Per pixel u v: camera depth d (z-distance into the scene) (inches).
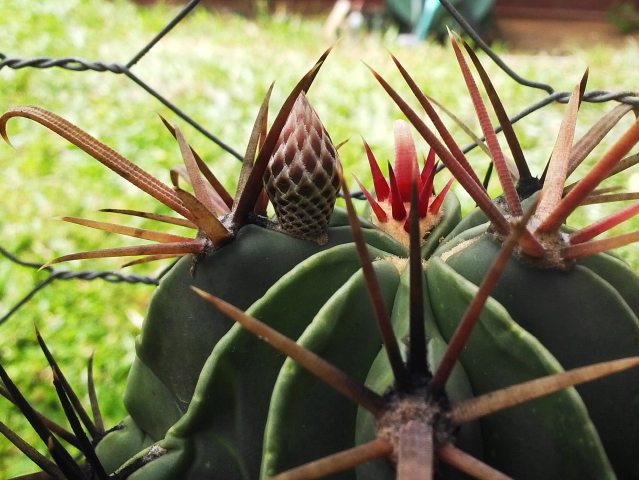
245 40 36.0
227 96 28.5
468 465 4.2
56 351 17.1
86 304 18.5
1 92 28.5
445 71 30.7
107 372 16.6
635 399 5.4
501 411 5.1
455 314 5.2
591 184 4.9
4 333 17.5
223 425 5.9
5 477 13.6
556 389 4.2
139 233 6.2
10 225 21.2
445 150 5.0
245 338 5.6
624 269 5.7
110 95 28.8
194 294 6.0
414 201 4.1
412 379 4.6
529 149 23.2
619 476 5.6
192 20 38.6
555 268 5.3
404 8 40.6
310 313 5.6
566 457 5.0
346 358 5.3
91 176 23.7
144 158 24.2
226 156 24.1
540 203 5.5
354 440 5.3
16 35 33.2
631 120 23.0
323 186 5.6
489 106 26.3
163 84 29.9
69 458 5.6
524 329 5.2
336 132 24.8
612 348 5.3
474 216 6.3
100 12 37.9
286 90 29.0
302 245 5.9
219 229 5.8
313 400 5.2
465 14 40.1
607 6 47.7
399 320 5.3
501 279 5.3
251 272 5.8
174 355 6.4
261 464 5.6
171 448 5.9
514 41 43.1
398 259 5.8
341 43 36.6
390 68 31.4
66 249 20.2
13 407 15.3
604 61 32.7
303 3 46.3
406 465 4.0
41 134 26.3
